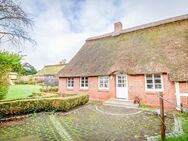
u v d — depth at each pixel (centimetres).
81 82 1842
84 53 2109
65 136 591
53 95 1235
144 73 1272
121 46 1744
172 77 1110
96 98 1641
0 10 926
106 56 1748
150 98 1277
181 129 644
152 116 909
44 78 4816
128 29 1930
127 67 1404
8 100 909
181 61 1155
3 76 1051
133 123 767
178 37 1362
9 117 841
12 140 546
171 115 937
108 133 623
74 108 1183
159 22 1661
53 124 759
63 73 1992
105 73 1514
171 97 1163
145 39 1606
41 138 568
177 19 1528
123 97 1474
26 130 663
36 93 1514
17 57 2192
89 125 741
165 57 1260
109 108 1198
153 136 573
